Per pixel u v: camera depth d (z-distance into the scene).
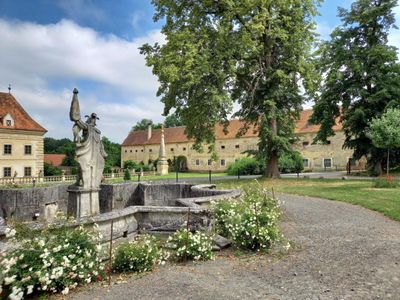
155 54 22.48
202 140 23.28
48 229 4.66
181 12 23.05
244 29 21.98
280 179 23.89
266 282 4.57
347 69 28.42
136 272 5.07
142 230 7.11
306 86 23.33
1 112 41.00
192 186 11.69
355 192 15.15
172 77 18.77
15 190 9.97
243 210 6.67
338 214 10.00
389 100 26.64
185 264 5.49
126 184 12.23
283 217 9.56
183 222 6.95
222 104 20.83
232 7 21.41
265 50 23.78
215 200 7.93
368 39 28.45
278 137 23.36
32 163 42.78
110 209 11.67
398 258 5.43
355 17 28.31
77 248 4.49
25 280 3.89
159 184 12.22
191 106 21.66
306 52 22.78
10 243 4.35
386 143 16.88
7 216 9.85
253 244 6.15
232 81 24.27
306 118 52.41
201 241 5.80
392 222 8.66
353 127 28.36
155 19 24.09
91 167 8.80
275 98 23.52
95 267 4.68
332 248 6.16
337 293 4.11
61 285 4.33
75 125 8.55
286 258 5.66
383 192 14.75
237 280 4.68
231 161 59.41
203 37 20.92
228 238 6.79
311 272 4.90
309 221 8.97
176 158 66.38
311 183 20.95
